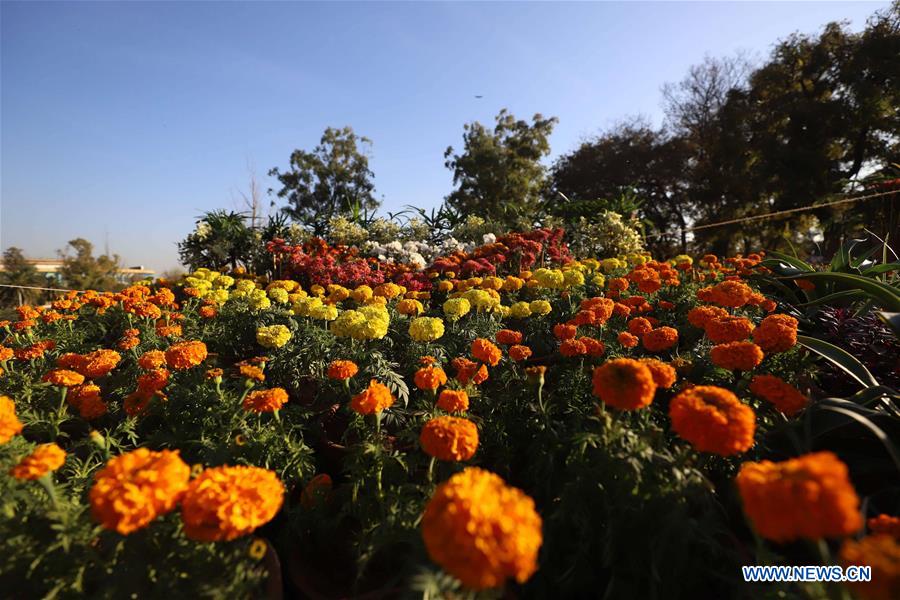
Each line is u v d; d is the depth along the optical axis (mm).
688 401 1323
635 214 12523
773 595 1252
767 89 23984
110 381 3109
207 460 1935
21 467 1258
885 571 841
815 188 20656
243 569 1254
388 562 1678
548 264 7512
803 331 3547
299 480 2018
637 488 1403
